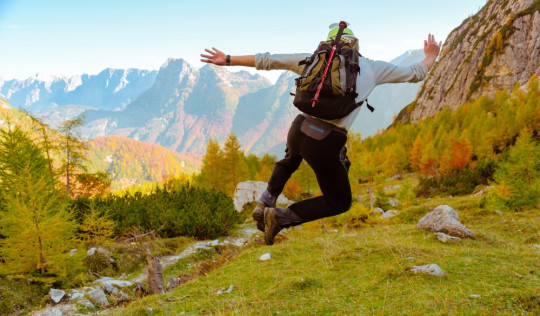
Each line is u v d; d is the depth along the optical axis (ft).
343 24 7.58
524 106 232.53
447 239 32.19
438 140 248.93
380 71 7.31
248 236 65.10
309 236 45.01
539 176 59.62
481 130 225.97
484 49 502.79
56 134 95.96
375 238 34.17
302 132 7.17
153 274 31.96
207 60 7.47
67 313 28.19
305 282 20.61
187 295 23.03
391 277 20.12
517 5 499.10
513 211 55.57
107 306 30.12
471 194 123.44
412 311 14.44
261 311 17.13
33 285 31.12
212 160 164.25
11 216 31.01
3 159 40.37
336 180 7.39
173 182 158.10
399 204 112.37
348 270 23.16
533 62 430.61
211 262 41.52
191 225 57.36
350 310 15.61
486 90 451.53
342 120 7.04
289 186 155.12
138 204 64.08
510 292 14.99
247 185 116.06
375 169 121.80
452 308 14.21
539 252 24.57
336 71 6.73
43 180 34.76
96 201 61.72
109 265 40.42
